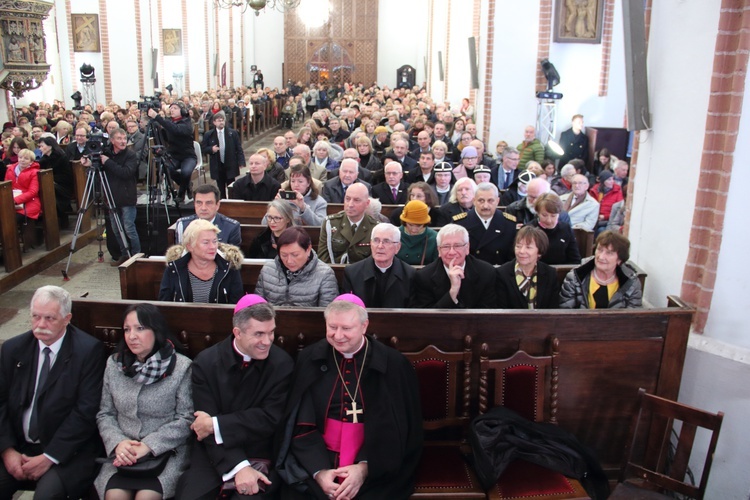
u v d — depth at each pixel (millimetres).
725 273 4098
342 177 7410
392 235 4438
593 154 12555
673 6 4547
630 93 4859
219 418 3545
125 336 3672
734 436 4141
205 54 24234
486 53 12844
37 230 9039
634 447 4137
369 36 33875
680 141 4453
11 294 7609
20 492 4320
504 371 3826
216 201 5707
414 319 3908
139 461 3570
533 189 6250
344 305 3527
